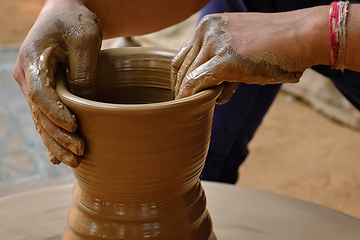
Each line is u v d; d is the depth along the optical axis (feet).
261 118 5.44
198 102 2.33
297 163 9.69
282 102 12.48
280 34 2.79
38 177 8.43
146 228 2.56
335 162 9.77
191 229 2.70
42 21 2.93
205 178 5.51
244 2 4.64
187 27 11.06
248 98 5.08
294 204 3.69
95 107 2.23
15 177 8.40
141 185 2.45
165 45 10.98
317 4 4.14
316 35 2.77
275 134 10.87
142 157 2.35
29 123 10.34
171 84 3.00
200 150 2.57
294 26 2.82
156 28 3.99
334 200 8.48
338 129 11.20
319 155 10.03
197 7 4.10
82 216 2.69
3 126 10.16
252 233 3.34
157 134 2.29
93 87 2.90
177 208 2.63
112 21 3.67
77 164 2.47
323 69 4.22
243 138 5.43
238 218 3.50
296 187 8.86
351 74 4.16
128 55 3.04
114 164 2.38
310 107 12.19
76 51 2.84
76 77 2.85
